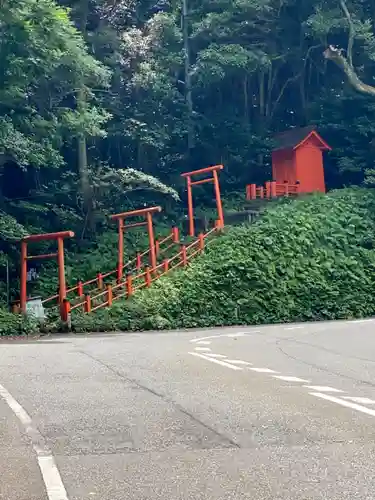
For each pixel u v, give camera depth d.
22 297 25.02
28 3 26.45
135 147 40.75
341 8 42.41
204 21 41.09
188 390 8.87
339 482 4.83
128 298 25.34
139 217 36.12
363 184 40.94
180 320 24.53
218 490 4.69
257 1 41.22
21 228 28.22
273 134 43.41
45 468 5.26
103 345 16.00
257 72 44.12
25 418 7.16
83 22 37.47
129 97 40.00
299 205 35.31
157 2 43.47
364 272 30.61
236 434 6.36
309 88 46.50
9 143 27.34
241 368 11.18
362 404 7.78
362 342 15.96
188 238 31.12
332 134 44.44
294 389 8.92
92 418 7.13
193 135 41.91
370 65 45.28
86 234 34.53
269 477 4.97
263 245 29.81
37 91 31.09
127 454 5.67
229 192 40.88
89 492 4.68
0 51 26.73
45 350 14.64
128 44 38.53
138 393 8.65
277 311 26.36
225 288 26.75
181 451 5.75
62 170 37.47
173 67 42.09
